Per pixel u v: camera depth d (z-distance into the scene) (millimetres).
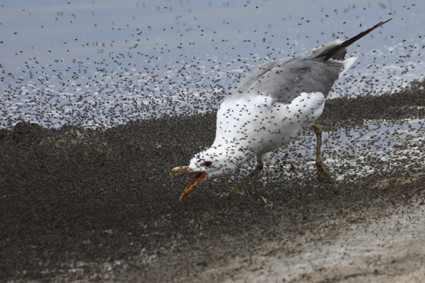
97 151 13164
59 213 10164
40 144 13656
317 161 12117
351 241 8641
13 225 9719
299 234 9188
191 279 7637
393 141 14562
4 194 10922
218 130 11250
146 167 12320
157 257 8484
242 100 11375
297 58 12648
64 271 8102
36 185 11227
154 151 13273
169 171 12148
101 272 8039
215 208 10781
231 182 12133
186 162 12680
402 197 10633
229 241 9039
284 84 11602
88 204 10469
